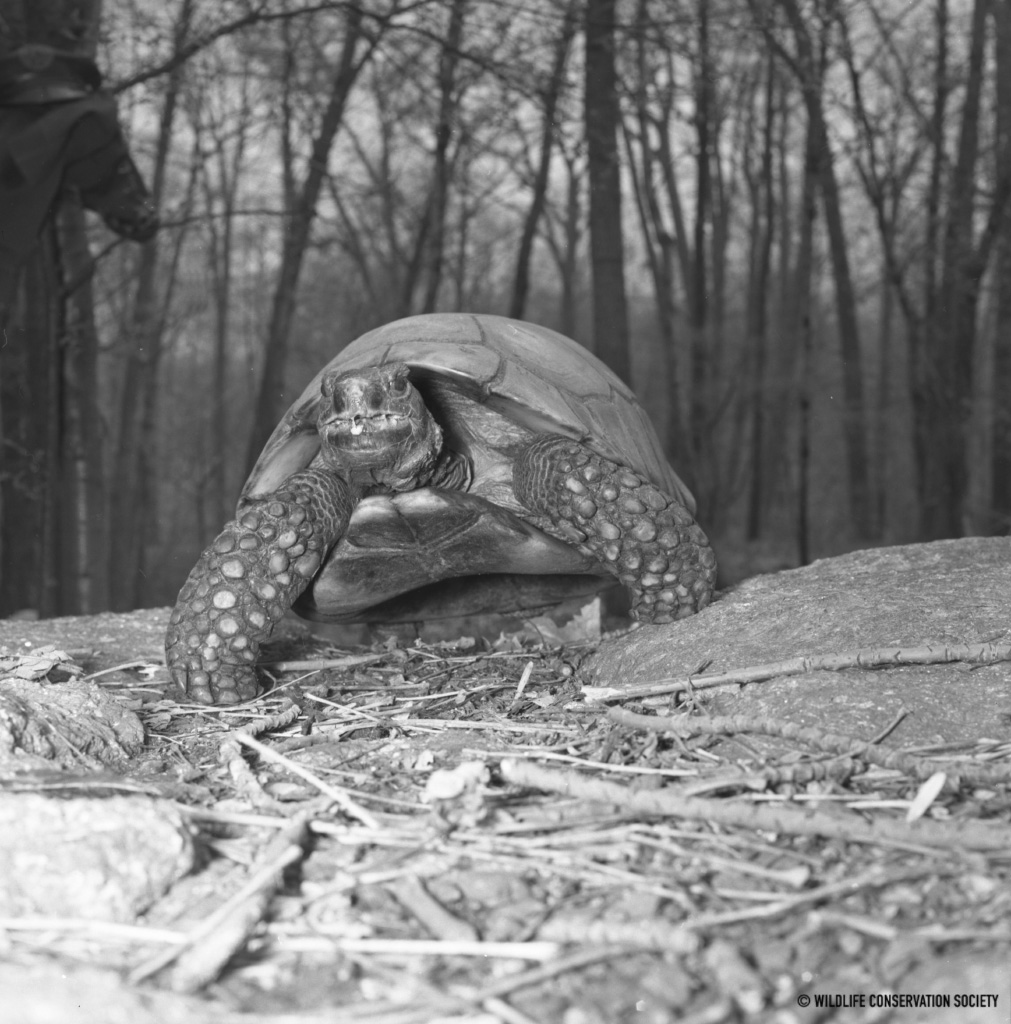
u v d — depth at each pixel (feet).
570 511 2.85
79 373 5.51
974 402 9.14
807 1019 1.66
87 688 2.61
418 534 2.90
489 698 2.75
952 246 8.72
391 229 10.25
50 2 4.47
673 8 5.70
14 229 4.42
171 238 10.46
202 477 14.32
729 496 12.76
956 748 2.21
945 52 8.78
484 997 1.72
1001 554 3.14
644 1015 1.67
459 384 2.92
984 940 1.77
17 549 5.66
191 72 6.44
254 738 2.53
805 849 1.98
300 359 14.14
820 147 8.57
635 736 2.39
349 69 7.33
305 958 1.82
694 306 10.05
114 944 1.85
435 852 2.01
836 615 2.72
